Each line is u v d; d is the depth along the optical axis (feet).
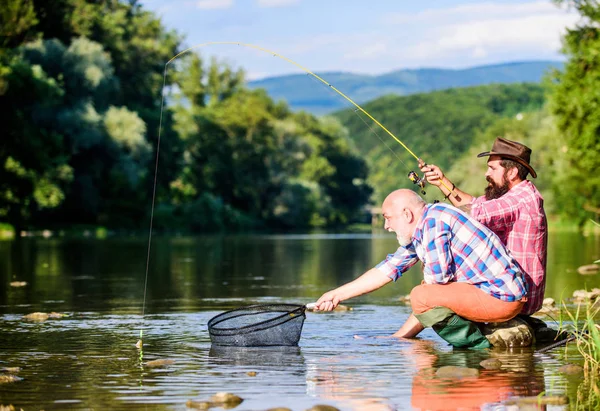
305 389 15.88
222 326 22.39
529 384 16.24
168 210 184.85
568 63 85.25
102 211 161.89
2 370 17.65
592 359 17.81
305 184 275.59
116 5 214.48
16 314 28.53
